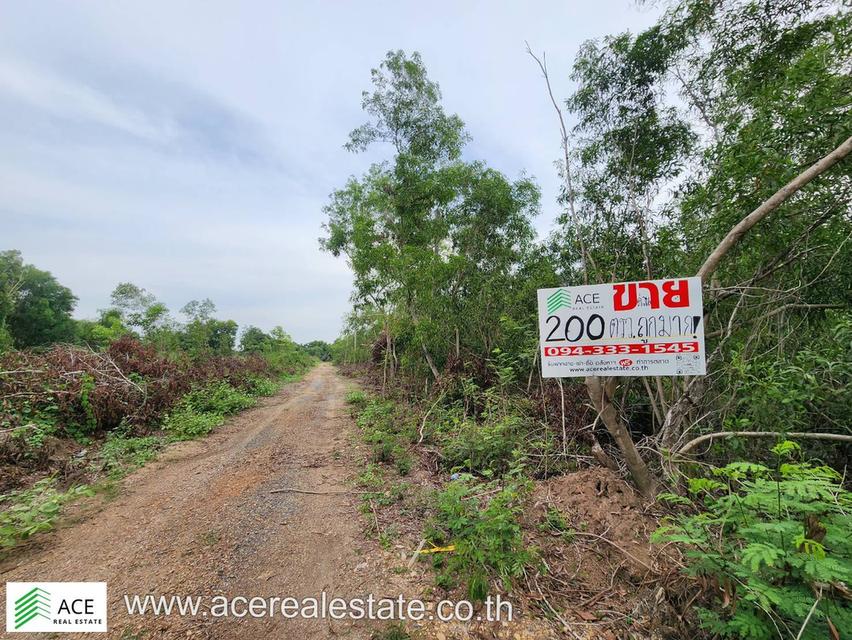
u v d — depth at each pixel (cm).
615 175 515
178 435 652
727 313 439
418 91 1028
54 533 325
